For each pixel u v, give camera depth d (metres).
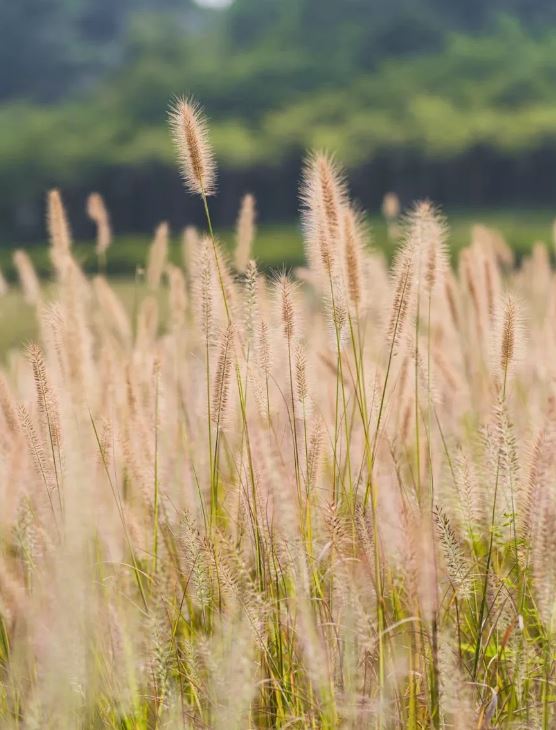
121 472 7.81
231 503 6.86
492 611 6.14
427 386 7.71
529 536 5.87
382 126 143.00
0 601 6.22
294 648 6.13
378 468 6.97
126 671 5.89
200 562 5.94
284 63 176.50
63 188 146.12
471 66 174.50
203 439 8.43
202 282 7.03
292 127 144.25
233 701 5.46
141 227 144.38
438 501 6.77
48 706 5.41
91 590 6.00
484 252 10.84
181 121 6.86
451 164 142.50
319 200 6.80
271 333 6.85
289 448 7.25
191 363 10.07
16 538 6.54
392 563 6.35
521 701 5.68
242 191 141.88
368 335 9.73
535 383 10.84
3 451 7.45
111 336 10.94
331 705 5.30
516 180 142.38
